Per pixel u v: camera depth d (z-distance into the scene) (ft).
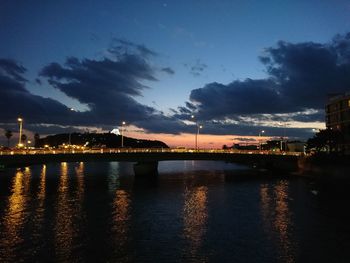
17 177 401.08
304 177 377.71
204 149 389.39
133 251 118.52
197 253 116.06
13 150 305.53
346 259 109.29
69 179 375.04
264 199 223.10
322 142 435.53
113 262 108.78
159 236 136.36
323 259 109.40
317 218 164.04
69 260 110.32
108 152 333.83
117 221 161.89
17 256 113.70
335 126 480.64
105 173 483.10
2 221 160.76
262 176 401.49
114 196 240.94
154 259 110.93
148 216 172.76
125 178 390.01
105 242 128.67
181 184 320.29
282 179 360.28
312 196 232.53
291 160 438.81
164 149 368.89
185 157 373.61
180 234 139.13
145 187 296.51
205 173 469.98
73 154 314.35
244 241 128.67
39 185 310.65
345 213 174.81
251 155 411.75
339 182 311.06
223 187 292.61
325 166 344.49
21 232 141.69
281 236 134.62
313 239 130.11
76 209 190.90
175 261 109.19
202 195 244.63
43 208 193.47
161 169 613.52
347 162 321.32
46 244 125.90
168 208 194.29
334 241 127.24
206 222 158.92
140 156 350.84
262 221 159.53
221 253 115.75
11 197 234.38
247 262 107.65
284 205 199.82
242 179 365.61
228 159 397.19
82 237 135.03
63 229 146.82
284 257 111.45
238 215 173.27
